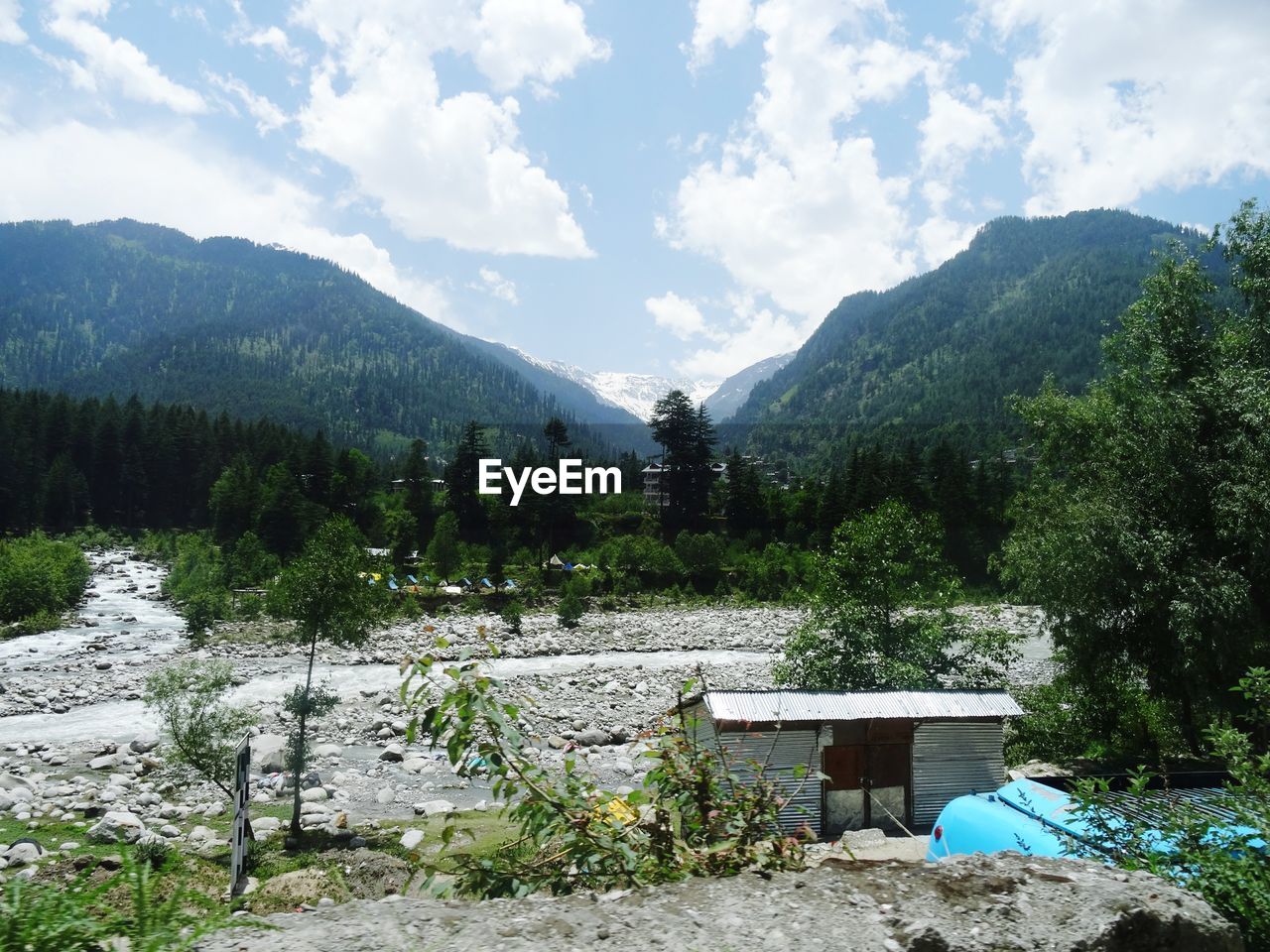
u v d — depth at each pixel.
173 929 2.40
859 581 22.02
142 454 129.00
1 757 27.53
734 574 97.69
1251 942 3.97
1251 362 21.48
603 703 38.22
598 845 3.72
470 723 3.82
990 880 3.39
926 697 15.93
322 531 19.77
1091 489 21.14
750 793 4.14
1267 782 4.86
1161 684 19.55
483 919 2.98
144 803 21.64
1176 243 23.72
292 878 13.38
